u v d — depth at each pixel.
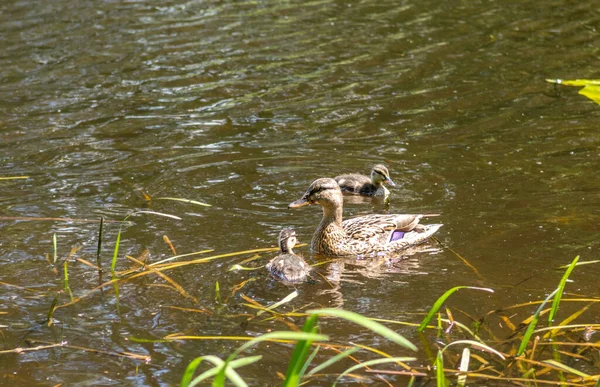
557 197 12.47
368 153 14.62
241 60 19.86
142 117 16.39
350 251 11.17
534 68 18.91
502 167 13.76
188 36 21.73
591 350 8.28
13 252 10.83
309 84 18.23
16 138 15.26
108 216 12.04
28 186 13.11
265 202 12.69
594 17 22.70
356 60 19.77
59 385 7.78
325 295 9.73
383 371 7.95
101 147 14.86
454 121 16.00
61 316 9.16
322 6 24.52
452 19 22.92
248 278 10.13
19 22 22.98
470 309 9.25
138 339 8.64
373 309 9.32
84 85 18.23
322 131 15.65
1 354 8.34
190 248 11.01
